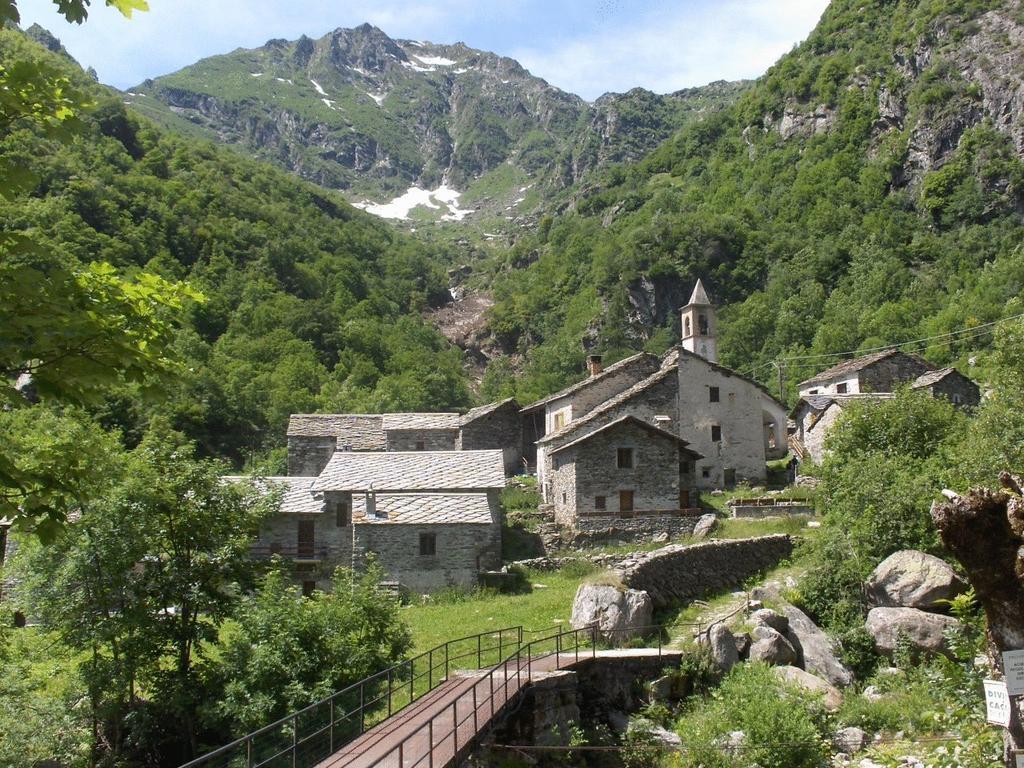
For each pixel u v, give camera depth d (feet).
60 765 60.49
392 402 267.59
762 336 354.13
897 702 62.69
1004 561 30.27
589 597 76.89
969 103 410.93
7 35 223.51
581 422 143.64
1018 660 27.84
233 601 70.64
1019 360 94.89
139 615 65.41
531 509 137.59
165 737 65.41
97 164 364.79
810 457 150.00
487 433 172.24
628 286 421.18
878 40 513.86
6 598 71.92
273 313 331.16
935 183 394.11
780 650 69.72
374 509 109.29
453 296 577.02
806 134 494.59
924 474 85.56
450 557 106.32
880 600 76.38
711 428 151.64
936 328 280.92
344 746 45.57
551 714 56.95
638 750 56.85
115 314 28.27
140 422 187.21
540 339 454.81
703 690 65.82
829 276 380.17
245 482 76.38
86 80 451.53
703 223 429.79
